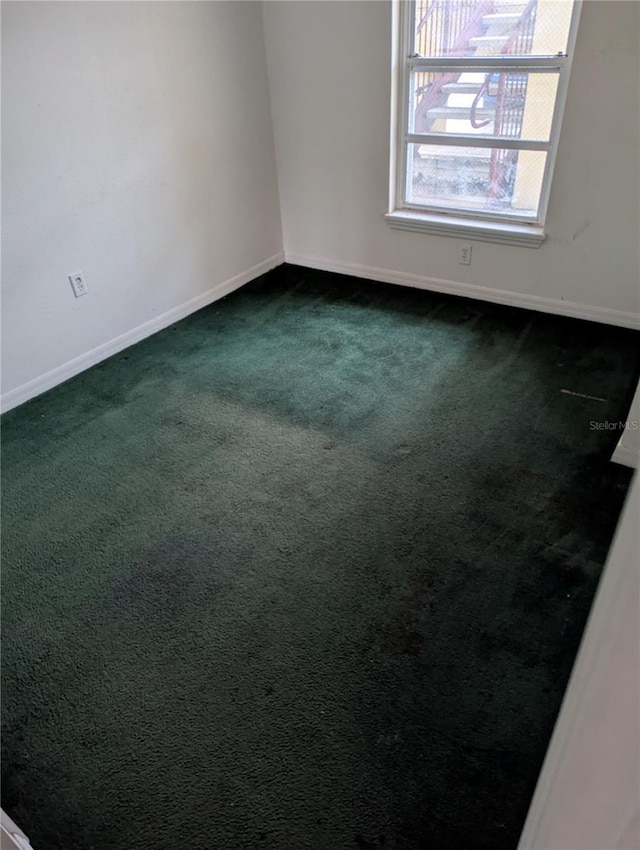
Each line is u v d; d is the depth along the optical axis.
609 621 0.36
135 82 2.65
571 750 0.41
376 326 3.12
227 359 2.91
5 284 2.45
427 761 1.29
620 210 2.67
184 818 1.22
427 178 3.20
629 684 0.32
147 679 1.49
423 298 3.38
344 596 1.68
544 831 0.49
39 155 2.40
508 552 1.78
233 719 1.40
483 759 1.29
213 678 1.49
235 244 3.53
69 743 1.37
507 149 2.88
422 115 3.02
